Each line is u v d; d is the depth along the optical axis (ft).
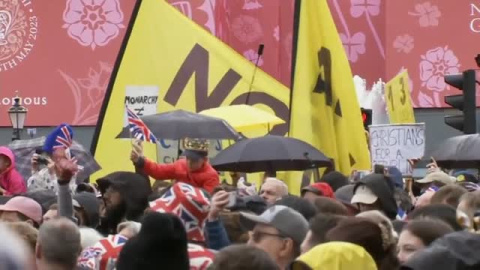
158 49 146.61
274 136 136.26
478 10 301.02
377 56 314.55
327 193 107.65
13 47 295.89
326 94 143.43
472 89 151.12
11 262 37.76
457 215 80.64
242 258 53.47
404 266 57.36
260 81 150.20
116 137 142.31
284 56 313.32
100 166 136.46
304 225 71.82
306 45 143.33
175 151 146.82
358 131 143.74
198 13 296.10
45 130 296.71
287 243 71.31
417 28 301.84
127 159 144.97
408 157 147.13
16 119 236.84
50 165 82.43
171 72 146.72
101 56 297.12
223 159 135.44
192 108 147.54
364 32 316.60
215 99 148.25
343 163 143.74
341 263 55.98
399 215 119.44
